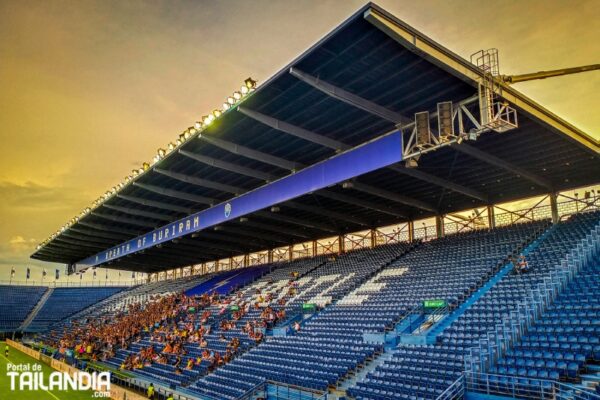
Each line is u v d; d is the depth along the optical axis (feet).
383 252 143.74
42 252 235.40
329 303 120.98
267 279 175.52
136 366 127.95
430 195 124.77
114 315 222.69
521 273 89.81
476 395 58.18
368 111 72.69
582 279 78.23
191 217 150.00
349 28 56.03
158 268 284.82
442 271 108.17
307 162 104.94
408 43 54.60
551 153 89.61
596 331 62.85
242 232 173.37
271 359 97.04
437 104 66.03
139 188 133.49
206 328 142.41
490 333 71.72
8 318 261.65
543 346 63.72
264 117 80.89
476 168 100.58
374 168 81.00
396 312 97.14
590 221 100.83
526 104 68.95
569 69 78.79
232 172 115.85
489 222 124.16
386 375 71.36
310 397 74.90
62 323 249.75
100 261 228.22
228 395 87.15
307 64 63.77
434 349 73.51
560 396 50.49
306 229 171.63
